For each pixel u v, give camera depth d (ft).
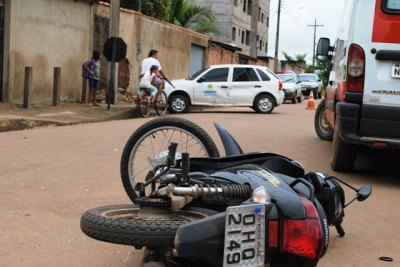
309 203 10.62
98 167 25.54
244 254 9.71
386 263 15.06
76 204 19.33
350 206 20.67
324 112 38.60
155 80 54.70
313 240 10.20
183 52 90.43
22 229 16.57
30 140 33.50
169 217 11.03
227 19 165.99
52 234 16.25
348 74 23.59
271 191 10.82
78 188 21.54
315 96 124.98
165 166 12.89
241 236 9.70
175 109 62.90
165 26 81.82
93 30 63.57
